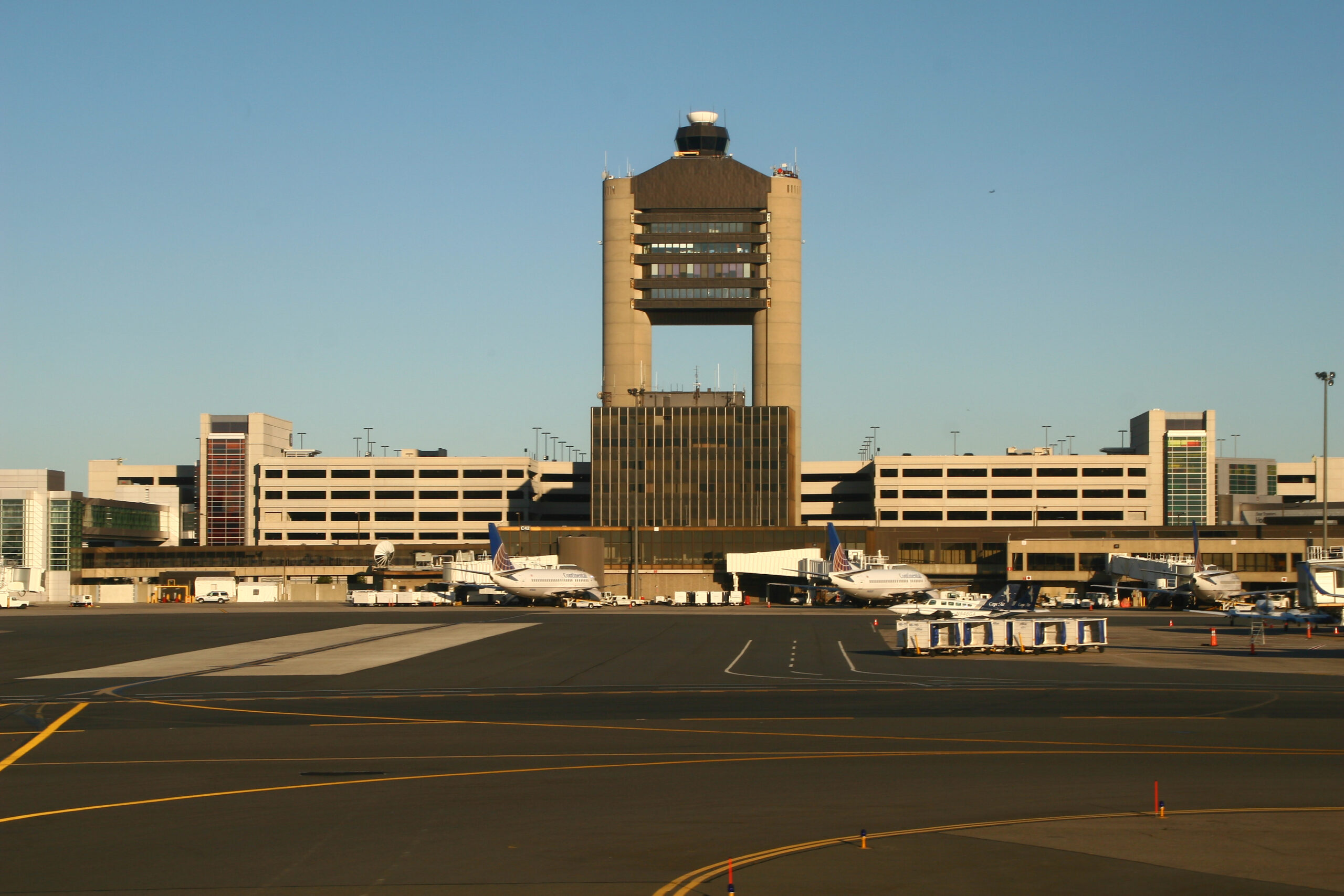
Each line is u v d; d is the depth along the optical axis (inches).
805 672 2598.4
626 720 1822.1
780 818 1136.2
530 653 3186.5
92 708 2012.8
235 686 2363.4
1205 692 2172.7
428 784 1305.4
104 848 1030.4
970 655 3058.6
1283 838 1058.7
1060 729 1700.3
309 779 1333.7
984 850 1019.9
